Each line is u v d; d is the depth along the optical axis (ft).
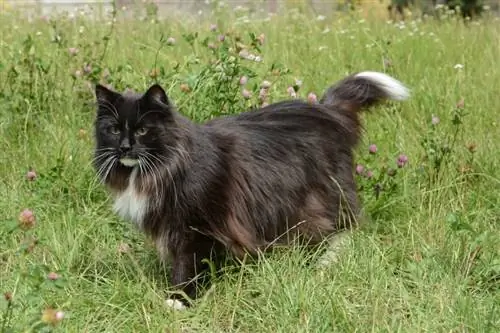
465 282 16.48
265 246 17.46
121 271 17.74
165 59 30.07
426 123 25.45
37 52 29.96
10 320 14.17
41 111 25.14
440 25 42.11
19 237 18.69
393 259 18.03
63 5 46.96
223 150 16.76
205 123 17.99
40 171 21.99
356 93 19.56
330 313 15.53
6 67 27.32
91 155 19.48
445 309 15.51
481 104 27.25
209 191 16.26
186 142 16.17
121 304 16.10
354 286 16.79
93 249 18.75
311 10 45.96
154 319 15.53
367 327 15.14
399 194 20.94
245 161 17.03
